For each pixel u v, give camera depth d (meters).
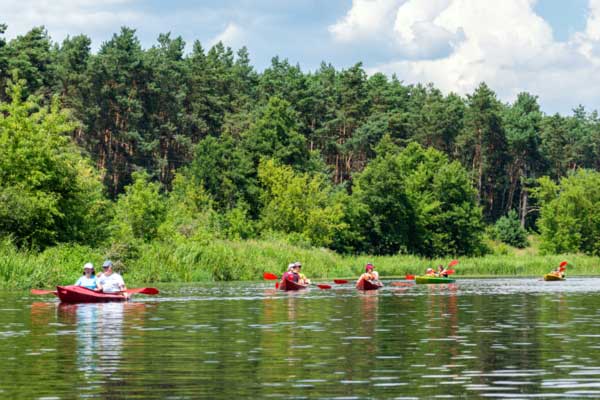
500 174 139.25
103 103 98.69
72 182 44.38
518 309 22.80
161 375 10.68
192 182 82.69
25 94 87.44
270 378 10.47
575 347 13.69
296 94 125.38
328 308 22.92
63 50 114.19
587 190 105.19
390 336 15.34
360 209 86.12
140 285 36.97
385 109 133.12
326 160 124.44
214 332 15.98
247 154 91.31
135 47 115.25
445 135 135.38
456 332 16.14
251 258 49.34
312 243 76.31
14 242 39.72
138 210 53.06
